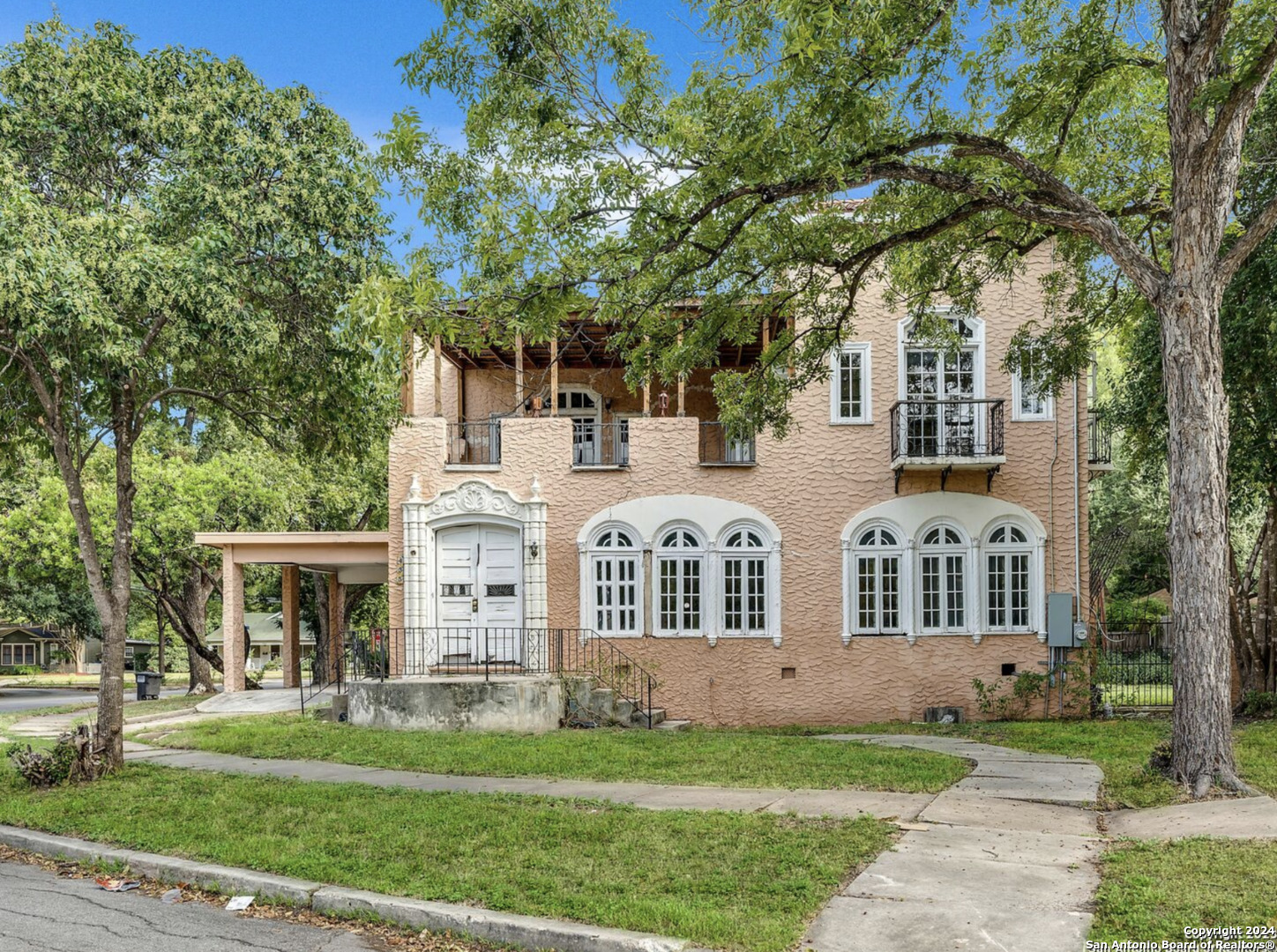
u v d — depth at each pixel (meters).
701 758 11.94
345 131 12.95
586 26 11.03
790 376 14.76
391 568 18.64
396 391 14.24
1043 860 6.95
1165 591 33.28
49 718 21.03
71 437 12.73
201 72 12.31
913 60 11.29
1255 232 9.83
